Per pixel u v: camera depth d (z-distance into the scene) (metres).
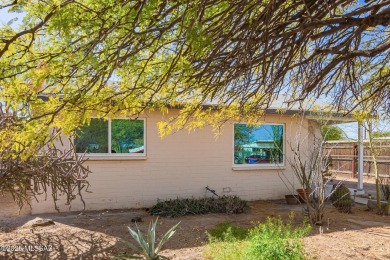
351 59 3.78
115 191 9.21
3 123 2.96
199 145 10.12
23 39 1.89
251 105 4.96
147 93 3.07
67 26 1.71
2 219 7.95
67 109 2.35
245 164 10.74
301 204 10.08
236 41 2.69
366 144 12.45
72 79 2.26
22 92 2.12
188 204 8.94
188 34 1.91
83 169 5.33
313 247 5.70
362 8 2.58
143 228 7.11
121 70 2.53
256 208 9.53
